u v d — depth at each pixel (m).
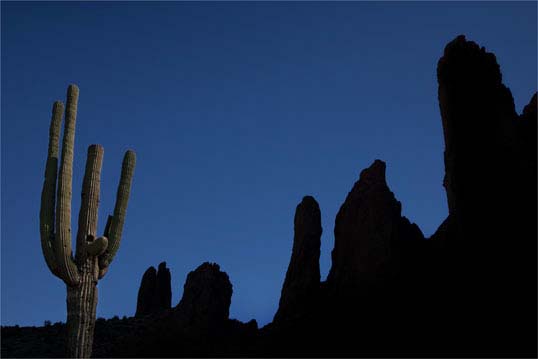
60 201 25.23
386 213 32.03
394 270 30.50
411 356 25.03
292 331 30.36
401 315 27.89
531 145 32.34
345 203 34.44
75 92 26.78
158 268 48.28
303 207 36.09
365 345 26.91
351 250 32.34
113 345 35.97
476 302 26.73
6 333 39.81
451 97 33.62
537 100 34.31
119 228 26.36
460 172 31.61
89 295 25.11
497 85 33.81
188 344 33.38
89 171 26.36
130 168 27.00
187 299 35.75
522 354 23.22
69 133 26.11
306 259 34.28
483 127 32.34
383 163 34.56
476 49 34.91
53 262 24.72
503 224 29.55
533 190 30.05
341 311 30.06
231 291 37.03
